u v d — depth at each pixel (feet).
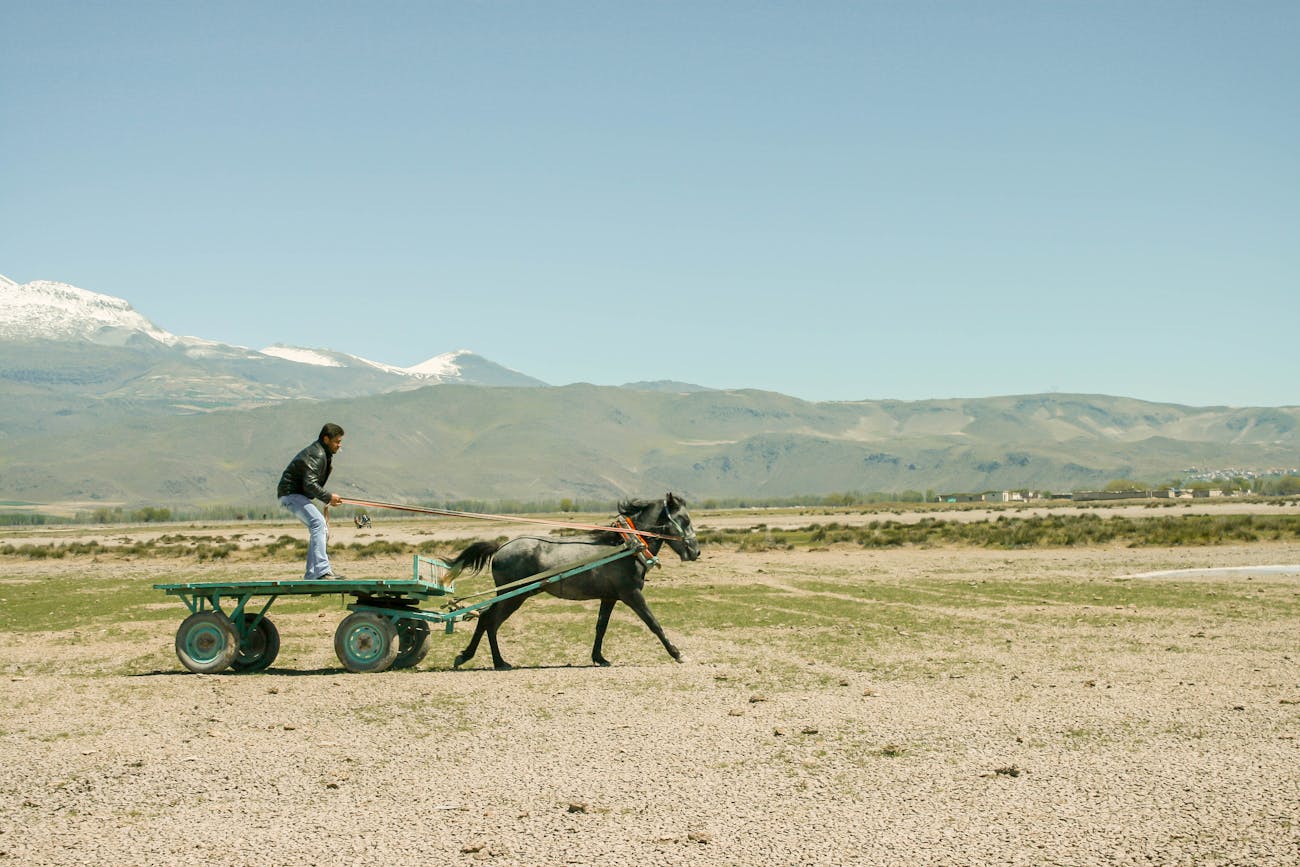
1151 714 47.14
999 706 49.21
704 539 248.73
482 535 337.11
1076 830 31.60
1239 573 132.57
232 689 55.06
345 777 37.81
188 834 31.76
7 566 203.82
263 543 291.38
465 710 49.42
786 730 44.47
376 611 61.87
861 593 111.75
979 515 490.49
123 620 96.22
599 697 52.47
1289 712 47.29
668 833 31.60
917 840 30.86
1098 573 136.56
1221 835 31.04
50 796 35.60
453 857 29.78
